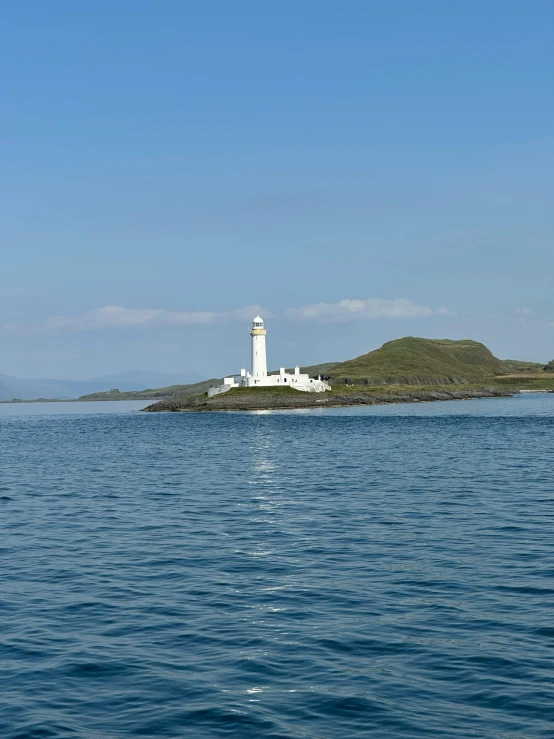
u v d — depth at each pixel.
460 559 30.48
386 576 28.08
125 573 29.30
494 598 24.89
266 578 28.19
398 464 68.75
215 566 30.22
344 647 20.73
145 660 20.06
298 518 40.97
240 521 40.38
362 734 15.83
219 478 60.41
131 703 17.52
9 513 44.22
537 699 17.19
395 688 18.02
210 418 178.00
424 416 165.25
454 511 42.03
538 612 23.28
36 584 27.78
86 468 70.62
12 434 135.50
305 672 19.09
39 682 18.75
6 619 23.64
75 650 20.86
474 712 16.67
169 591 26.61
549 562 29.59
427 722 16.28
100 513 43.78
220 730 16.14
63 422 181.25
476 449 83.94
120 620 23.41
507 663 19.28
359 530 37.19
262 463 72.56
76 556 32.41
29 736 15.99
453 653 20.08
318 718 16.59
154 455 84.00
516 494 48.09
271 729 16.12
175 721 16.59
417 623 22.58
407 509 43.09
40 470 69.56
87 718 16.80
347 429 126.25
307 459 75.81
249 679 18.72
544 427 124.19
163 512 43.75
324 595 25.73
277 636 21.72
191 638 21.69
